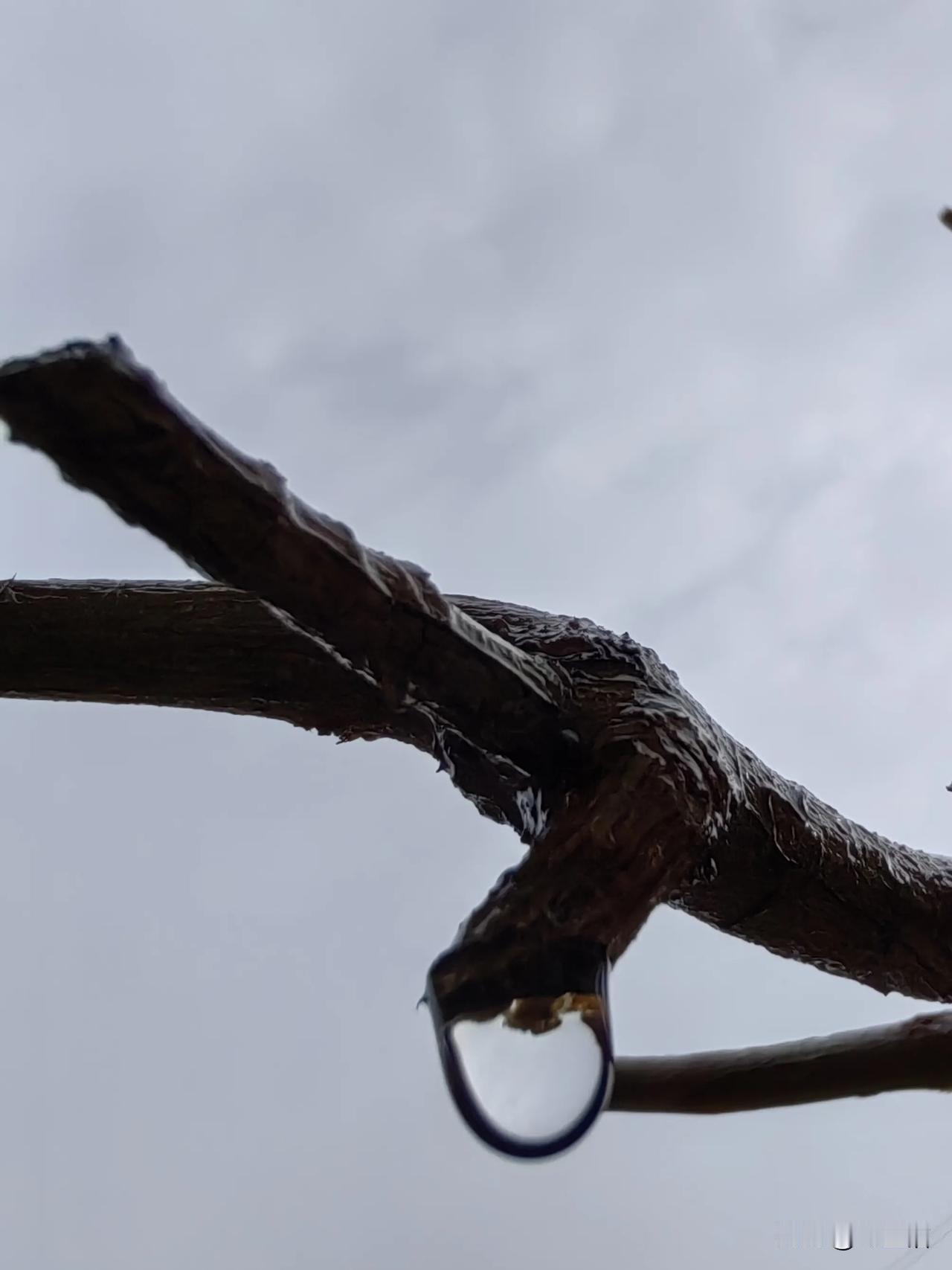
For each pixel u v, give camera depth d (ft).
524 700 0.24
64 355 0.20
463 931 0.24
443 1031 0.23
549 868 0.24
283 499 0.21
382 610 0.23
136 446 0.20
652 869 0.24
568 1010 0.23
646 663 0.26
